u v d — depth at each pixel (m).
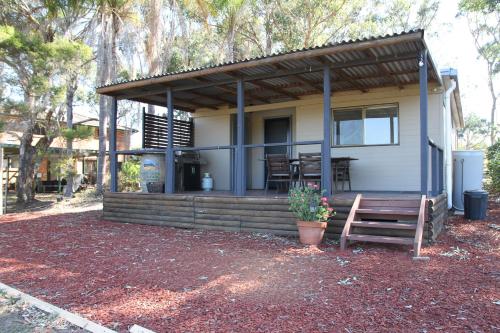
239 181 7.22
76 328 2.96
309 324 2.88
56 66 11.06
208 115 10.96
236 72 7.03
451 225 7.38
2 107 11.12
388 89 8.52
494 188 14.14
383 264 4.50
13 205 14.91
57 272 4.48
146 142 9.84
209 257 5.01
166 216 7.90
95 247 5.80
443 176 8.34
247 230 6.92
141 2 15.09
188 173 10.45
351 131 8.95
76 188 17.47
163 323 2.98
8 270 4.62
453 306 3.16
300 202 5.81
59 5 12.65
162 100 9.79
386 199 5.94
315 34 17.52
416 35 5.13
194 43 18.36
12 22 12.54
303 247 5.54
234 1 14.31
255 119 10.50
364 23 18.06
